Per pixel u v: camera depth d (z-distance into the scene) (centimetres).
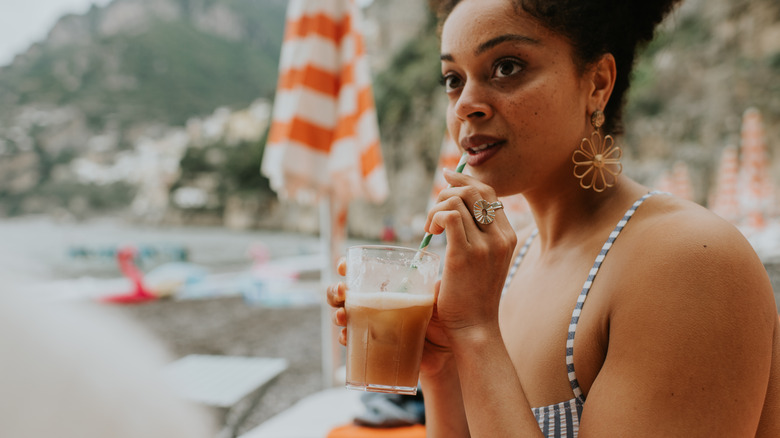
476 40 111
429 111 4600
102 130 13488
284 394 631
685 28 3675
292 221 7162
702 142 3456
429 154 4578
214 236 6712
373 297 112
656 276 94
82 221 9994
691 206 105
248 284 1481
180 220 8356
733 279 89
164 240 5912
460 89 121
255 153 7675
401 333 111
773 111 3316
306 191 412
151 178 10369
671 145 3506
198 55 17600
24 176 11794
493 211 105
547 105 110
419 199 4603
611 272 104
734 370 86
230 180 8056
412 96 4694
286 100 447
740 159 3253
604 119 122
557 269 122
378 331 111
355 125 410
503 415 97
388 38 5412
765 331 90
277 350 843
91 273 2414
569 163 118
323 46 411
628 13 117
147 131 13675
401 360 112
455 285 104
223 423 347
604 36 113
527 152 112
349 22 413
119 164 11650
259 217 7556
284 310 1187
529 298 127
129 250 1291
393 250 114
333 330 445
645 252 99
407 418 269
